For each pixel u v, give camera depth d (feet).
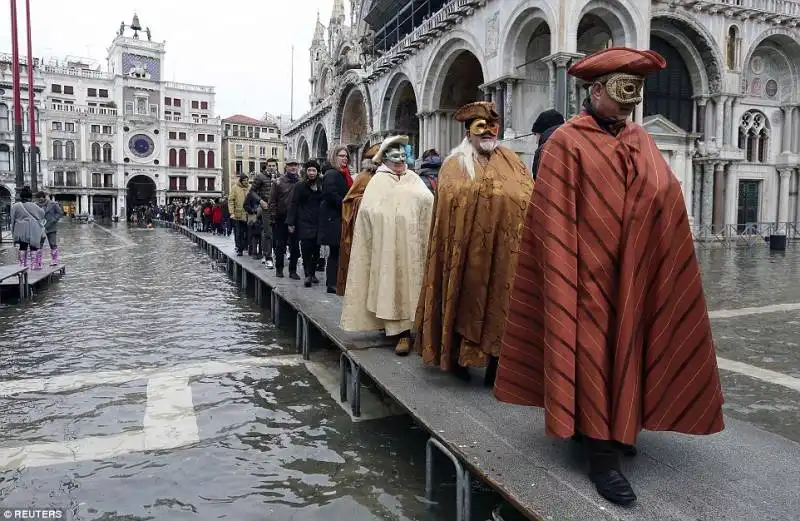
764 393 15.53
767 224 81.30
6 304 29.04
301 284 27.73
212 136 244.83
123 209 226.79
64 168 214.48
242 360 19.01
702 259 54.03
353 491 10.48
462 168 12.42
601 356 7.91
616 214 8.02
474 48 70.28
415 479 10.94
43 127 198.08
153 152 231.50
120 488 10.53
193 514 9.67
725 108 74.69
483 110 12.13
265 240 35.27
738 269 44.70
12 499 10.10
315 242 27.12
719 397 8.06
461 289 12.27
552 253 8.02
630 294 7.89
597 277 8.01
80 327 23.73
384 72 99.45
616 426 7.79
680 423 8.11
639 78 8.16
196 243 75.66
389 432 13.20
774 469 9.07
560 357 7.84
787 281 37.40
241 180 43.42
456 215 12.21
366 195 15.74
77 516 9.59
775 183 82.43
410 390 12.41
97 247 69.62
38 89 181.57
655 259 8.09
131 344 21.02
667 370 8.10
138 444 12.45
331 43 153.28
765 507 7.82
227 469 11.32
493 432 10.16
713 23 71.87
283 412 14.42
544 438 9.92
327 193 24.36
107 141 222.69
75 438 12.73
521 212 11.93
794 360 18.75
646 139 8.50
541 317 8.62
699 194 75.31
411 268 14.99
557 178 8.23
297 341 20.45
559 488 8.20
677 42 72.90
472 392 12.30
